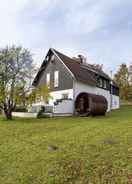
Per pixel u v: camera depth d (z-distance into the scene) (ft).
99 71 144.66
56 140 44.34
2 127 60.59
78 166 30.58
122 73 227.81
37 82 117.19
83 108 95.81
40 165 32.14
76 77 101.50
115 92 162.30
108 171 28.19
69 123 66.08
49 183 26.94
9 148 40.93
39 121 71.97
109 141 40.19
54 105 90.33
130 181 25.13
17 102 77.82
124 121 68.49
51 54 113.60
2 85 76.02
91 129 53.72
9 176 29.58
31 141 44.96
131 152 33.47
